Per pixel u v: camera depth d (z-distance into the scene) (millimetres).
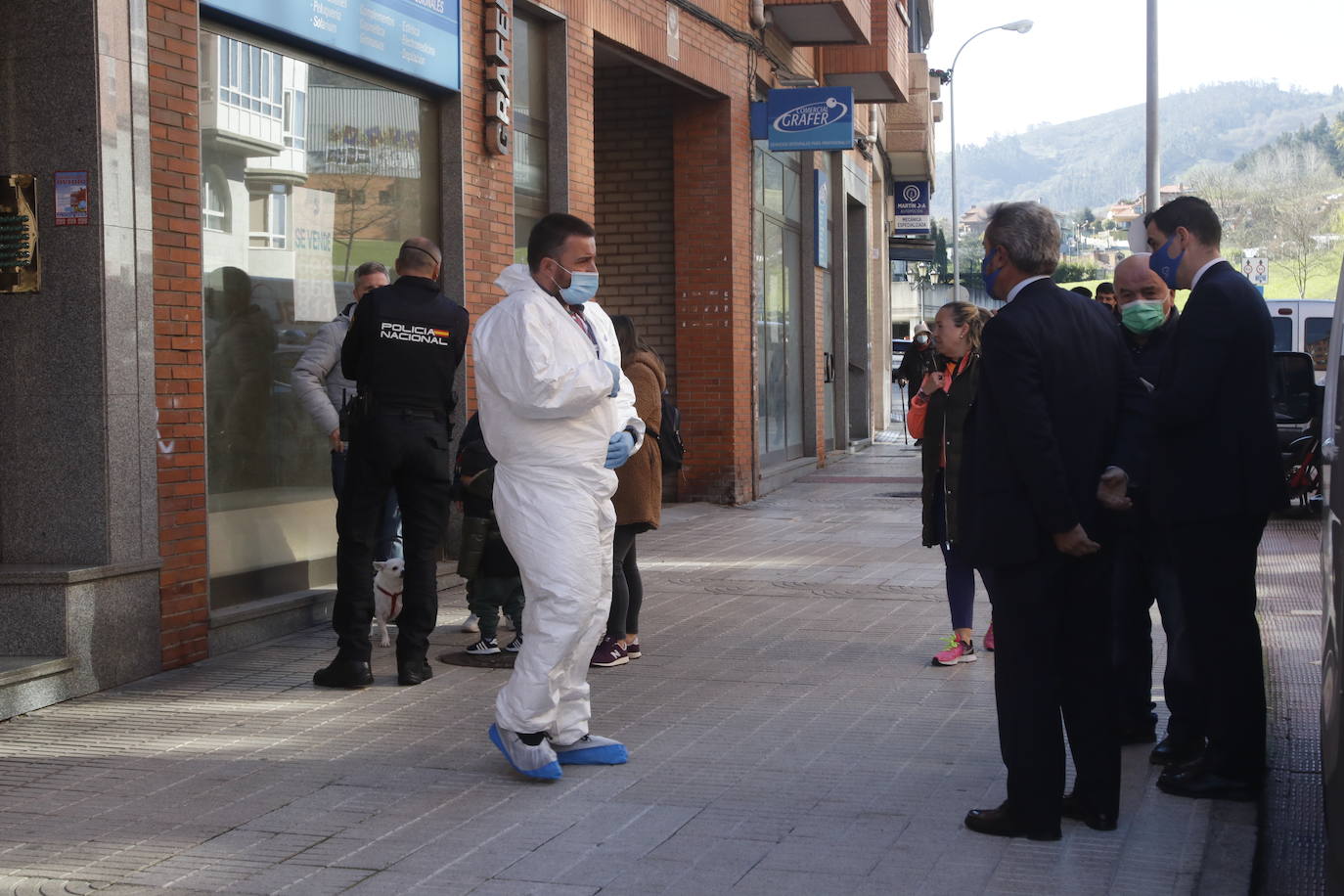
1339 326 5086
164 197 7539
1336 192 107062
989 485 4844
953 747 6031
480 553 7789
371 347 7133
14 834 4957
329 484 9422
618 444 5688
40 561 7211
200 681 7352
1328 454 4523
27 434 7199
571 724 5797
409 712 6715
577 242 5484
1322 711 4133
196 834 4949
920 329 18453
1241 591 5250
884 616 9188
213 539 8273
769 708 6746
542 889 4398
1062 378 4789
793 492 18391
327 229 9344
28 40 7102
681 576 10984
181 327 7652
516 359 5379
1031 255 4883
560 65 12328
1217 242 5391
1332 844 3523
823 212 22000
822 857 4672
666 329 16719
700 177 16453
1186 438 5215
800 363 21453
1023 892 4344
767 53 17578
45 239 7125
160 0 7492
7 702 6574
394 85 10062
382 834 4945
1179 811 5180
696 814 5148
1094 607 4926
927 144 33969
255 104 8609
